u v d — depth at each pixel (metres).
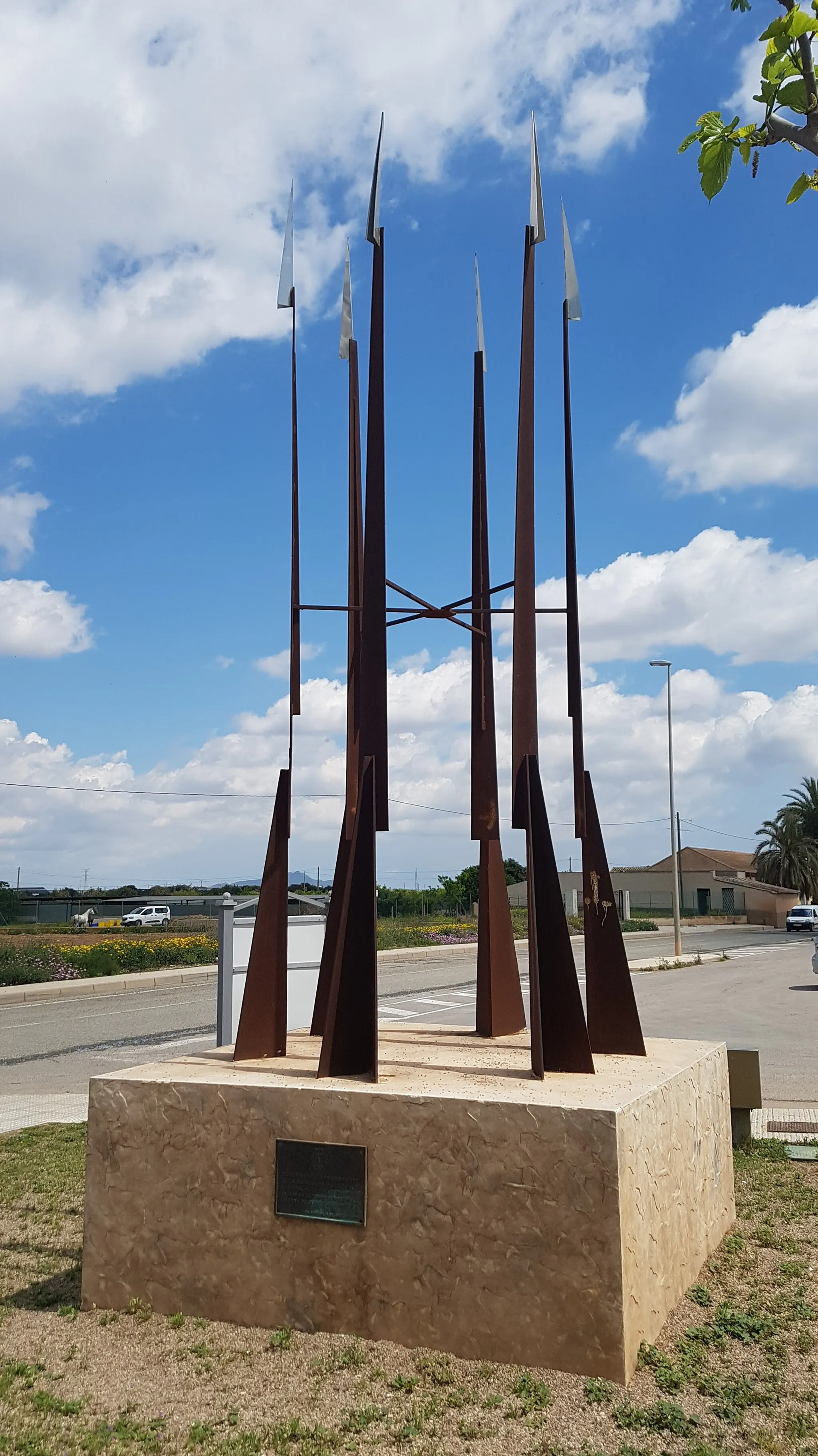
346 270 6.77
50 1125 8.62
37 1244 5.48
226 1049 5.93
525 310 5.57
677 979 23.17
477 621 6.43
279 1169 4.26
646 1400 3.56
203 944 26.95
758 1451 3.27
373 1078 4.48
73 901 53.31
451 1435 3.37
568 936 4.89
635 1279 3.89
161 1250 4.43
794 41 3.18
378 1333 4.04
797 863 60.16
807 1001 18.31
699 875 69.00
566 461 5.52
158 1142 4.48
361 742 5.18
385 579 5.36
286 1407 3.57
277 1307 4.21
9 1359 3.97
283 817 5.58
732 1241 5.31
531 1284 3.83
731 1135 5.81
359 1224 4.11
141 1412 3.55
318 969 9.53
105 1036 14.07
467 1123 3.99
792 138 3.30
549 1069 4.82
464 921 41.19
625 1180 3.84
